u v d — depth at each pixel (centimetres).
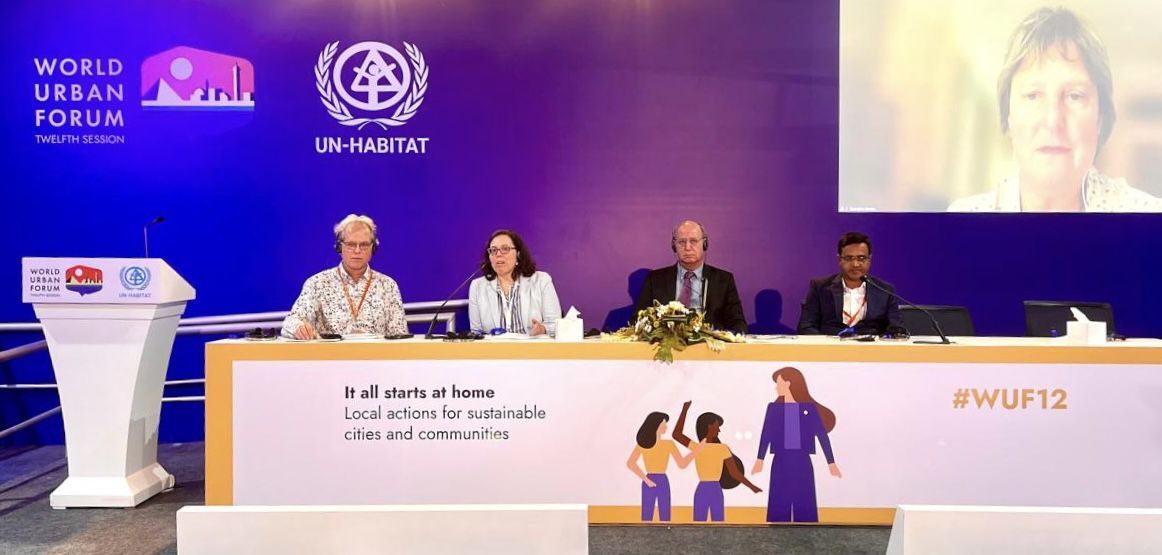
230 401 353
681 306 356
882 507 350
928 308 471
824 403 350
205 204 561
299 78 560
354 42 560
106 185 560
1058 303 476
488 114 563
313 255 564
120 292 387
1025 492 347
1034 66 545
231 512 203
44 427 562
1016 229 553
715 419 351
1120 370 346
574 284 568
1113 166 546
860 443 350
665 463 352
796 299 564
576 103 562
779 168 560
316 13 559
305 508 204
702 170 562
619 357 352
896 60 552
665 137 562
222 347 353
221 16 557
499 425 353
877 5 551
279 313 564
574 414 353
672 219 564
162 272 389
